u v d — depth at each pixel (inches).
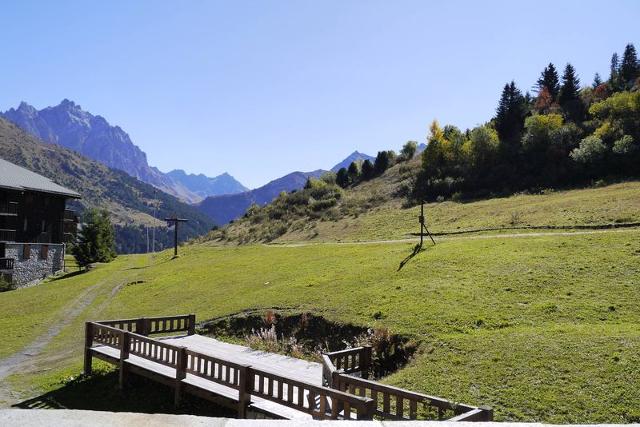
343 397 460.8
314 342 1024.2
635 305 880.9
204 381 678.5
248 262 2054.6
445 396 642.2
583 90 4500.5
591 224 1635.1
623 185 2367.1
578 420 550.6
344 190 4242.1
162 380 716.7
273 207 4104.3
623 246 1222.3
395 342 881.5
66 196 2851.9
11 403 787.4
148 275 2164.1
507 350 746.2
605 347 704.4
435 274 1254.9
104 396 784.9
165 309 1457.9
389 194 3545.8
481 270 1221.1
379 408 624.4
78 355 1079.6
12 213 2551.7
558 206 2010.3
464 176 3368.6
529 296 999.0
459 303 1011.9
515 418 569.6
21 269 2591.0
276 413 545.6
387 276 1323.8
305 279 1477.6
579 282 1034.1
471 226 2033.7
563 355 699.4
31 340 1248.8
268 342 1009.5
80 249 2913.4
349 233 2588.6
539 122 3447.3
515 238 1531.7
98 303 1700.3
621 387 597.3
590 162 2837.1
